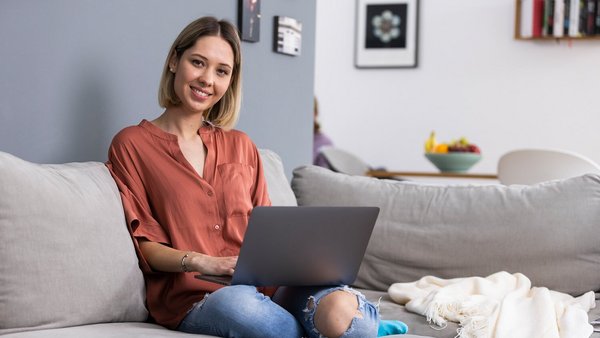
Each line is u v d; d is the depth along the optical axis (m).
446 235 2.86
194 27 2.46
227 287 2.08
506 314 2.35
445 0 6.99
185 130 2.48
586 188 2.82
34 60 2.41
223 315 2.03
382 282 2.92
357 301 2.09
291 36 3.80
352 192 3.02
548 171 4.41
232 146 2.55
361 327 2.04
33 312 1.92
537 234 2.78
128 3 2.76
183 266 2.20
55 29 2.47
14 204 1.92
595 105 6.70
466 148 5.62
